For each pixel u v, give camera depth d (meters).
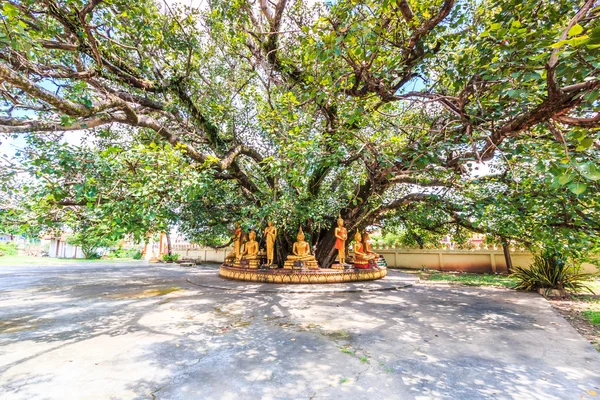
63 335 4.59
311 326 5.04
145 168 5.14
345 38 4.13
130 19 6.35
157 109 7.58
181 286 9.45
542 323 5.26
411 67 5.59
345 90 5.50
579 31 1.97
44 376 3.20
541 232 6.32
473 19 5.71
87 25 5.03
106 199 5.29
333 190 11.02
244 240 11.44
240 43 8.91
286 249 11.65
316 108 7.09
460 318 5.57
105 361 3.60
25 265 17.58
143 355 3.78
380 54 5.47
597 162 2.95
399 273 12.84
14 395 2.80
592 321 5.53
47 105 5.45
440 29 5.35
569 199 5.41
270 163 6.57
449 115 5.82
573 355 3.80
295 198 8.34
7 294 8.17
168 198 5.55
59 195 4.86
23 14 4.84
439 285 9.74
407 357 3.73
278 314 5.83
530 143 4.46
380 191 9.44
